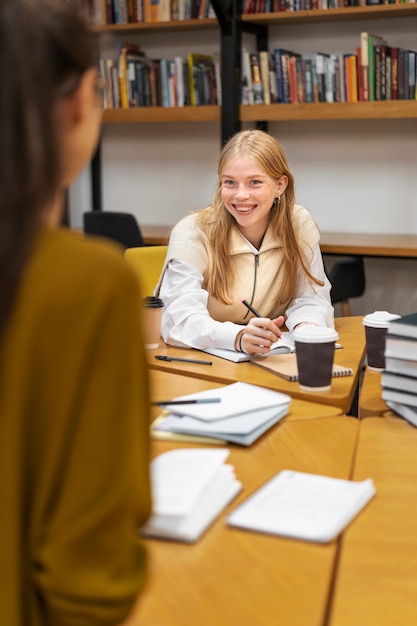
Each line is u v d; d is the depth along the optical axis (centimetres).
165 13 438
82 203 530
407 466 135
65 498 64
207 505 110
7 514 63
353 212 453
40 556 64
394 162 439
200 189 493
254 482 125
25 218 61
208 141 485
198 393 165
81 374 64
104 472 64
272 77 415
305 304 249
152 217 509
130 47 459
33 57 62
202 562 99
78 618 64
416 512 116
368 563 100
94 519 64
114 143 513
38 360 63
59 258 63
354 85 396
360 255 386
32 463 65
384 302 459
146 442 69
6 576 63
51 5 65
